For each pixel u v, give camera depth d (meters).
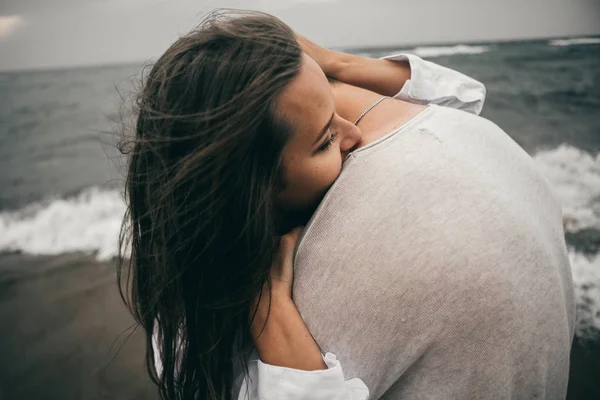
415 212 0.64
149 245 0.74
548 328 0.68
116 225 4.76
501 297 0.62
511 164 0.77
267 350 0.68
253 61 0.60
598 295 2.60
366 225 0.65
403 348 0.66
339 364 0.65
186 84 0.63
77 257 4.12
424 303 0.63
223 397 0.76
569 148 5.31
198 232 0.65
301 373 0.64
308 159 0.65
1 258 4.28
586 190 3.94
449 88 0.94
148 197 0.68
